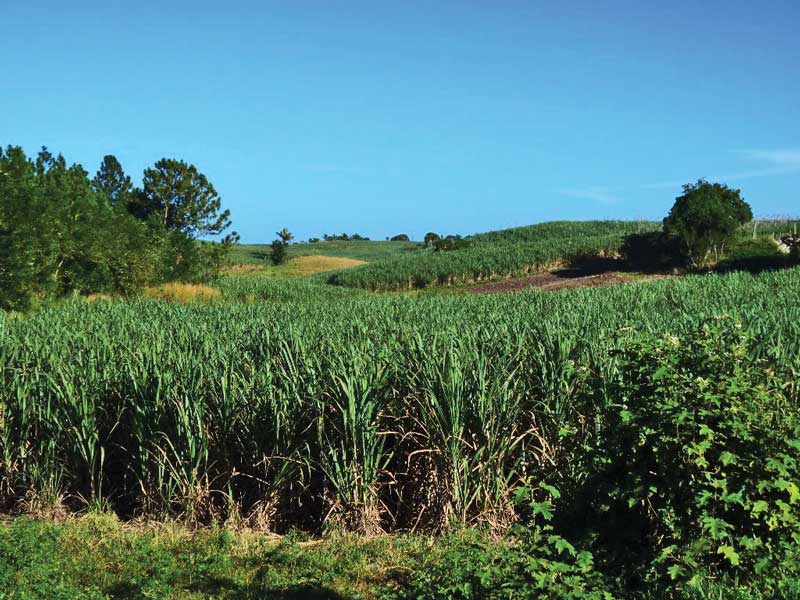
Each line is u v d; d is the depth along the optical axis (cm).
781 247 4850
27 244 2770
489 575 594
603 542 652
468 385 855
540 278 5269
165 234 4650
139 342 1284
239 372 959
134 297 3503
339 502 839
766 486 586
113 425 960
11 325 1762
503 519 820
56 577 707
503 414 841
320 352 1052
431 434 847
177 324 1803
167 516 872
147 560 761
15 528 812
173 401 895
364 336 1281
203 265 5006
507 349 924
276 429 856
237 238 7481
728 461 588
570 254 5591
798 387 828
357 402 850
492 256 5728
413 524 851
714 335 672
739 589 570
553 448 843
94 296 3409
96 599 659
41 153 4456
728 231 4700
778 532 602
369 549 780
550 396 860
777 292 2527
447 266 5728
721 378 628
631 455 655
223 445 887
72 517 904
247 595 684
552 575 561
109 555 781
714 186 4888
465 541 761
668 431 619
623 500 653
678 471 623
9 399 987
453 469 824
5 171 2895
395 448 876
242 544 802
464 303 2650
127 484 945
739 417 612
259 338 1229
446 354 902
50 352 1108
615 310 1914
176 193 6994
